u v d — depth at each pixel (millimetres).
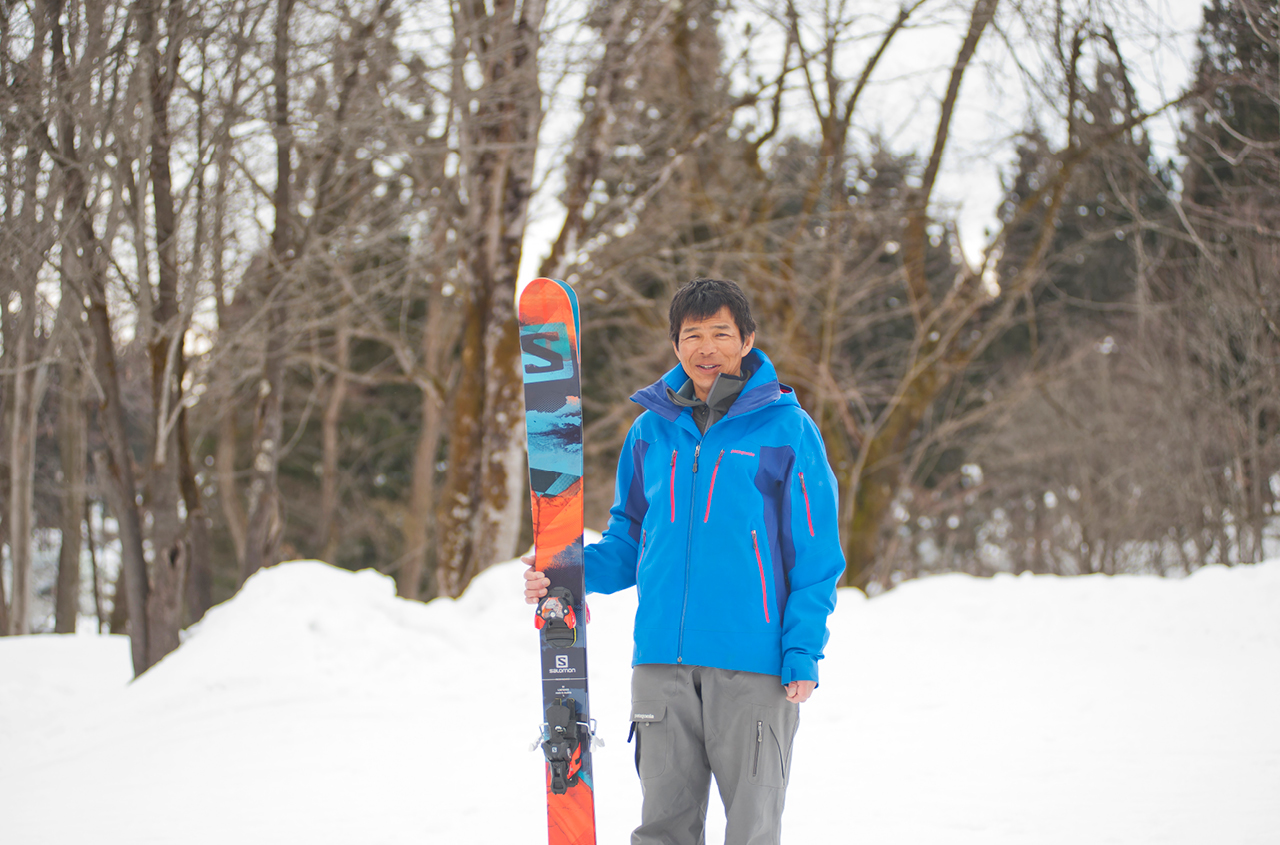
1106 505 20172
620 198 11758
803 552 2064
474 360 10664
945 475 23891
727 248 14094
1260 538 14789
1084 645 7496
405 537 21234
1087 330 19906
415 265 10766
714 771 2039
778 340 15109
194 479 8023
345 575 7621
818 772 4043
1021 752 4242
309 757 4715
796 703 2080
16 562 12617
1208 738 4316
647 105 13344
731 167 14977
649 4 10914
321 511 21531
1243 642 7164
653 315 16734
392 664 6637
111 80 6602
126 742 5312
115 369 7184
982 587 9453
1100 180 13305
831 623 8562
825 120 14242
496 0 9359
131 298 7234
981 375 22250
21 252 6418
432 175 10859
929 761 4156
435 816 3572
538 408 2314
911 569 24594
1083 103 10680
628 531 2305
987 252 14750
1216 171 12547
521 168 10375
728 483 2061
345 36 7863
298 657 6457
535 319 2354
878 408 20000
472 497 10578
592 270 12312
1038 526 23438
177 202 7688
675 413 2143
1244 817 3123
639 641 2088
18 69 6059
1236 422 14734
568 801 2160
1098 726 4691
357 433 22766
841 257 14656
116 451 7215
